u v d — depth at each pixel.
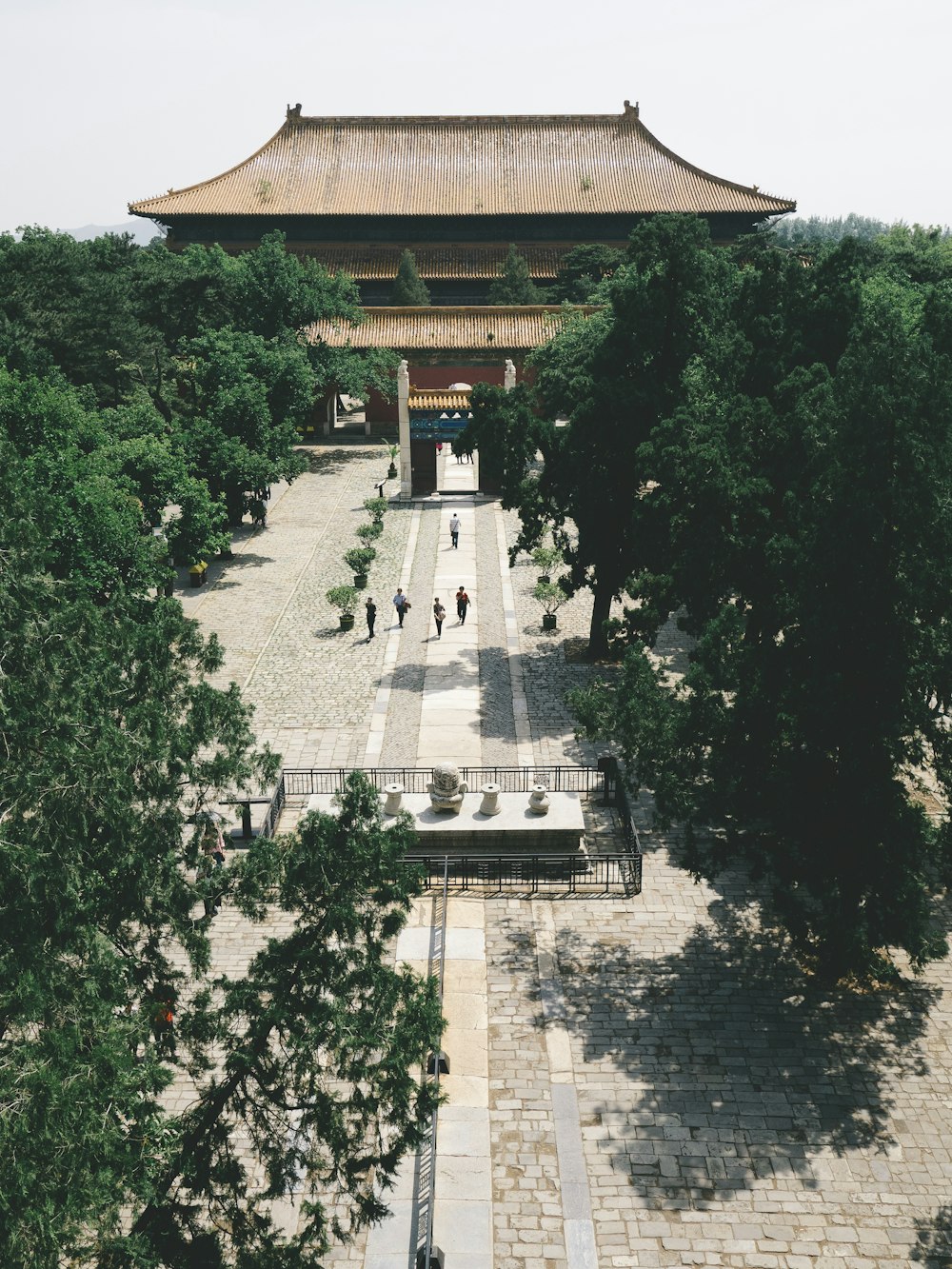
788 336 33.81
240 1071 16.12
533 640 44.00
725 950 25.48
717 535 28.20
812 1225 18.42
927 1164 19.61
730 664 23.19
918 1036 22.78
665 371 36.94
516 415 38.38
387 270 102.94
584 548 39.16
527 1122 20.47
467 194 104.12
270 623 45.38
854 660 21.56
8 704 15.66
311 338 80.25
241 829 29.94
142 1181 14.08
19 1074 13.03
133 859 16.39
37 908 14.60
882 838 21.36
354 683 39.62
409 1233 18.31
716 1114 20.70
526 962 25.02
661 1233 18.27
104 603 36.56
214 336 58.06
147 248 102.69
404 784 32.25
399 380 63.06
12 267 65.12
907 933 21.19
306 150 108.00
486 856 28.45
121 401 67.81
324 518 60.97
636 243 35.91
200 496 46.78
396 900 16.39
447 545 56.22
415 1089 16.16
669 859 29.08
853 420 20.86
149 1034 16.22
